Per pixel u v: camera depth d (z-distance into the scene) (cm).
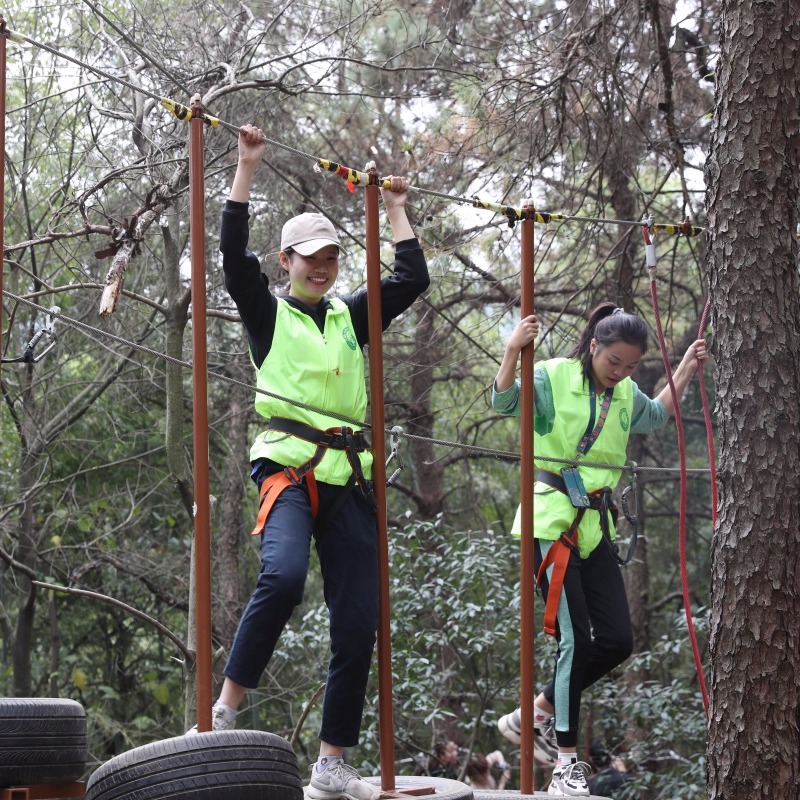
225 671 346
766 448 397
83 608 1312
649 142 849
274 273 947
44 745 390
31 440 1071
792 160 412
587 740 943
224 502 1173
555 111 833
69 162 874
